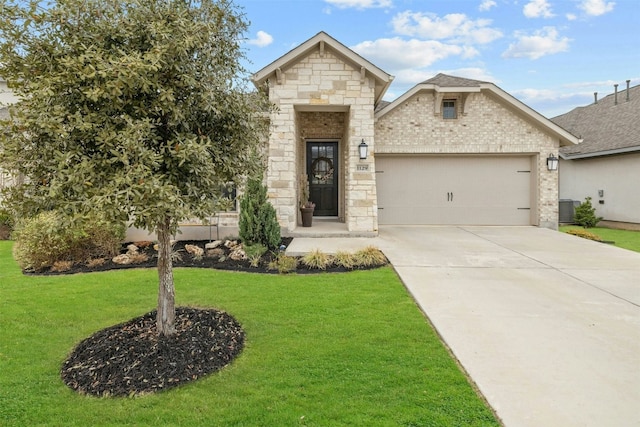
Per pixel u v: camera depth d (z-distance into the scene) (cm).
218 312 470
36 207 325
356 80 1041
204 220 360
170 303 397
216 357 354
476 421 262
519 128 1245
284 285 599
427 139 1255
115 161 300
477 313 473
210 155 354
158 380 315
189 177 342
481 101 1245
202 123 380
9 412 277
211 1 367
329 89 1041
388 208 1312
